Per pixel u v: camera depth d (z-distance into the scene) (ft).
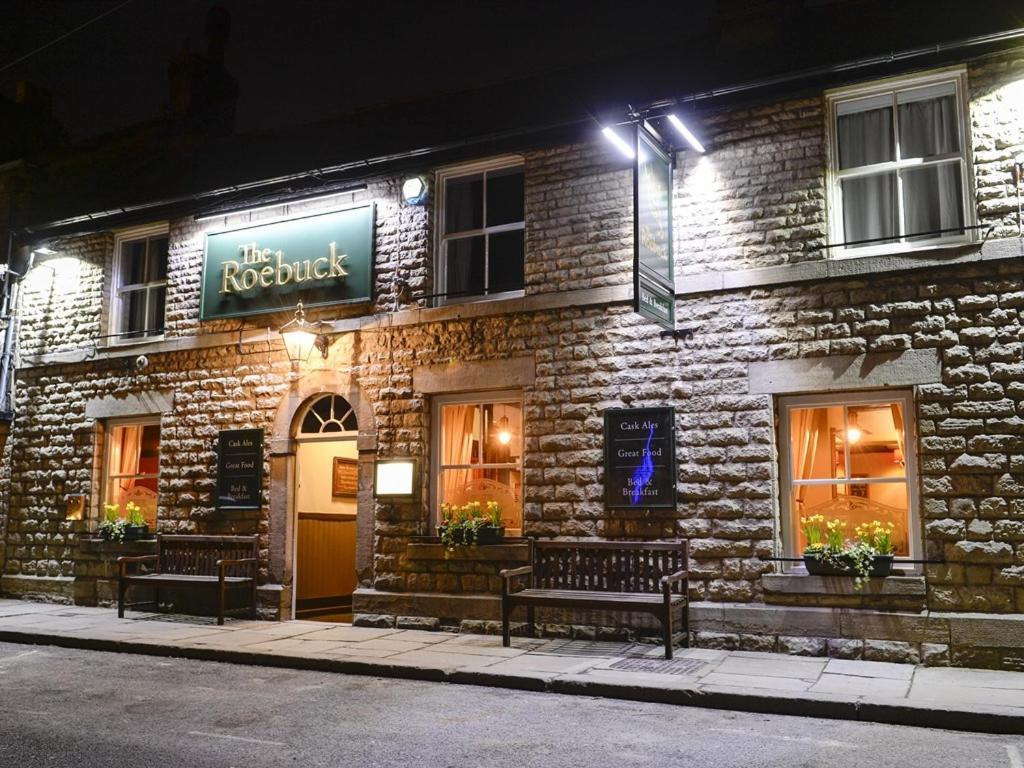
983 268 26.11
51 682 24.36
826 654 26.25
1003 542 24.90
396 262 35.14
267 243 37.65
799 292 28.35
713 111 29.96
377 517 34.01
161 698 22.29
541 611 30.60
